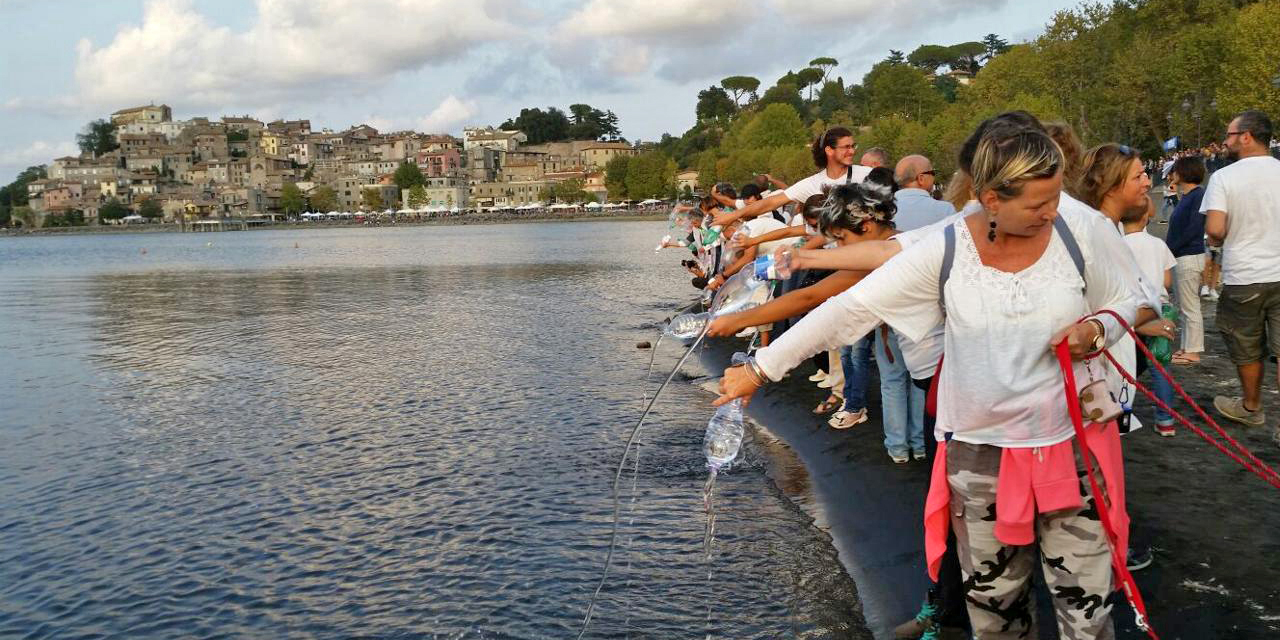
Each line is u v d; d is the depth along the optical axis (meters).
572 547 5.32
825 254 3.18
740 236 6.32
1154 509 4.81
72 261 56.25
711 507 5.88
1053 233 2.66
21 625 4.68
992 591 2.90
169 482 6.94
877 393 8.20
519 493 6.31
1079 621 2.82
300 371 11.49
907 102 122.81
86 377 11.62
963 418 2.78
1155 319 2.96
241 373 11.49
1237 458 2.99
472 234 95.19
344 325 16.31
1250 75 39.69
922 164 5.81
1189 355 8.30
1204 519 4.66
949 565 3.82
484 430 8.10
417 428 8.27
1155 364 2.88
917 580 4.55
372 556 5.34
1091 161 3.99
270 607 4.76
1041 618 3.90
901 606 4.37
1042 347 2.65
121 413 9.41
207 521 6.05
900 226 5.55
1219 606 3.83
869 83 146.50
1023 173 2.43
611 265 32.09
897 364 6.07
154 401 9.95
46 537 5.86
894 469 6.07
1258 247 5.86
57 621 4.71
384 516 5.98
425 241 74.56
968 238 2.70
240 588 5.00
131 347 14.23
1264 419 6.25
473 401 9.34
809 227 5.75
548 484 6.48
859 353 7.00
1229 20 50.62
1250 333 6.03
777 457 6.89
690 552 5.17
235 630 4.53
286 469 7.16
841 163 6.64
